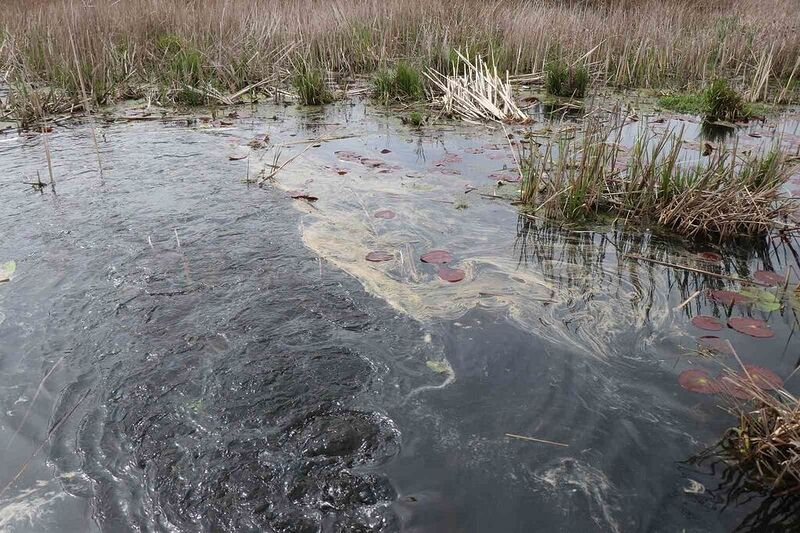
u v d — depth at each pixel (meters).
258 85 8.16
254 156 5.46
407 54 9.52
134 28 9.30
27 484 2.00
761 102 7.94
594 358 2.68
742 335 2.85
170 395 2.38
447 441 2.18
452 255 3.66
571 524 1.87
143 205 4.23
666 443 2.18
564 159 4.50
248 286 3.18
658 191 4.28
